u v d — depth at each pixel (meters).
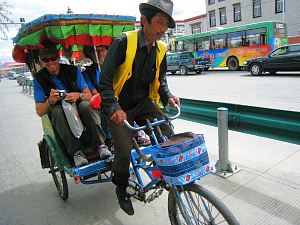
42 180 4.21
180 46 22.94
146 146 2.90
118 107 2.26
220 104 3.52
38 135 6.86
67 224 3.02
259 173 3.63
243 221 2.74
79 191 3.73
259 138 4.88
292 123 2.71
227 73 18.17
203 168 1.94
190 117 3.95
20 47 4.14
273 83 11.57
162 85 2.68
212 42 20.53
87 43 3.57
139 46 2.27
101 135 3.13
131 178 2.77
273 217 2.76
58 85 3.31
